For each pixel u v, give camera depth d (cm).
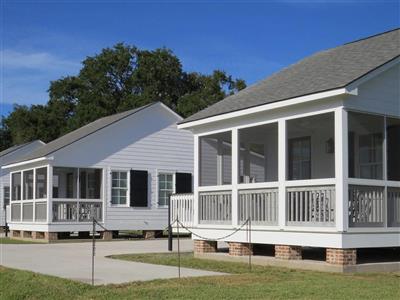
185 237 2806
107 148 2769
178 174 2916
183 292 1034
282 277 1227
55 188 3109
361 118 1470
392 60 1388
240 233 1570
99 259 1656
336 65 1565
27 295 1081
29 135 5756
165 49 5744
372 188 1384
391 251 1672
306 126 1741
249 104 1547
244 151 2030
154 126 2897
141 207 2805
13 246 2228
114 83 5788
